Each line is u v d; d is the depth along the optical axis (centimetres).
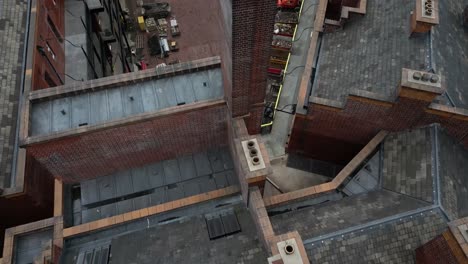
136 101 2203
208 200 2214
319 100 2373
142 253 1980
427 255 1700
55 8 3444
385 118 2305
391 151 2314
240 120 2092
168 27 4694
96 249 2048
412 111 2172
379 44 2550
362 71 2503
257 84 1895
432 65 2252
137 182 2472
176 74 2269
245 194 2056
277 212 2214
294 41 4206
